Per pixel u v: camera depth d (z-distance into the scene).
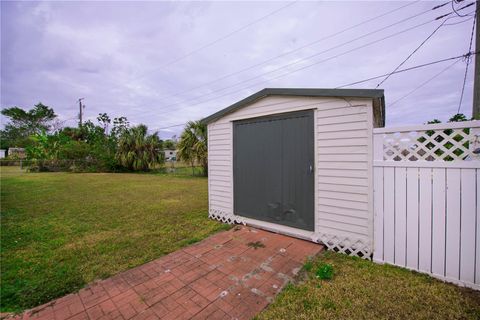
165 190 8.95
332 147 3.09
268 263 2.76
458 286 2.20
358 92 2.78
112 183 11.17
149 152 17.75
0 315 1.92
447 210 2.29
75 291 2.27
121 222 4.67
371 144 2.76
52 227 4.38
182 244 3.42
